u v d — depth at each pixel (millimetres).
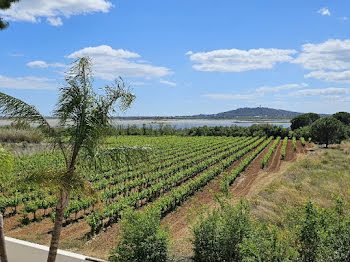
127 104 7711
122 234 9359
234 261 8125
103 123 7387
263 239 6895
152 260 8711
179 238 13539
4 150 8719
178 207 19797
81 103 7152
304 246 7039
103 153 7883
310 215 7094
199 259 8922
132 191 24344
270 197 17547
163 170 29797
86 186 7258
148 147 8461
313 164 28672
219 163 35312
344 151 38406
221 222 8664
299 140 63000
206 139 64500
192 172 29469
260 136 70562
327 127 45000
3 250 7113
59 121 7293
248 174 30203
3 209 17906
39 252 8375
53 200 18406
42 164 30750
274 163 36469
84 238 14633
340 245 6539
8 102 6777
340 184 20281
